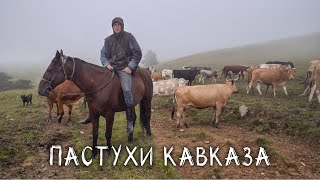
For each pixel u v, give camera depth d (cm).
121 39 895
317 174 848
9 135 1135
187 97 1241
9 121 1396
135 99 917
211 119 1364
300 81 2383
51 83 824
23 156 926
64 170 841
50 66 826
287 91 2028
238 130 1221
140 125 1172
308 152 988
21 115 1539
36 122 1341
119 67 896
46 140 1061
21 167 860
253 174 845
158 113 1559
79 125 1274
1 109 1814
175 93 1263
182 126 1276
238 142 1058
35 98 2250
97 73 848
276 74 1870
